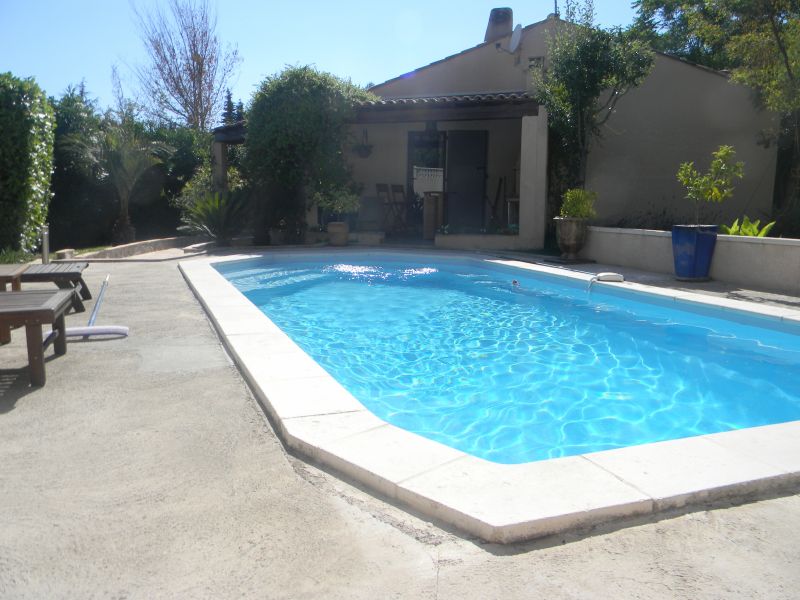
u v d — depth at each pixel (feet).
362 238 46.16
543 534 7.06
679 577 6.31
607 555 6.71
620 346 20.07
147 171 54.19
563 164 42.06
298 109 42.52
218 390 12.39
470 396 15.60
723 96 41.55
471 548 6.84
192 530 7.14
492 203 50.47
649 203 43.50
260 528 7.22
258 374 12.73
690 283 27.12
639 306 24.90
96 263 34.99
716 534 7.15
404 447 9.14
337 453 8.88
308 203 46.57
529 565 6.52
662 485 7.97
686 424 13.75
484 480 8.07
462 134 49.96
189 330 17.87
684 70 41.98
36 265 21.21
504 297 28.53
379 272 35.91
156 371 13.70
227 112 91.66
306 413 10.52
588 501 7.48
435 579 6.26
